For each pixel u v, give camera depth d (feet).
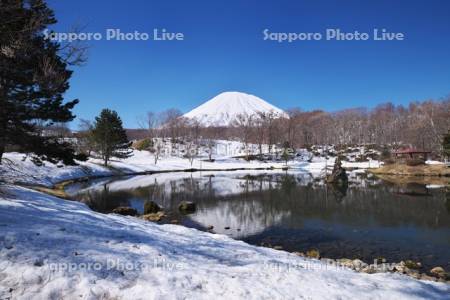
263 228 64.34
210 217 74.74
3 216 30.35
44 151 57.06
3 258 21.56
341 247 51.62
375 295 22.07
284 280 23.41
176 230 44.70
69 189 117.29
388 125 359.46
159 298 18.76
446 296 23.63
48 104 52.90
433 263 44.16
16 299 18.16
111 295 19.07
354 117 406.41
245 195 110.22
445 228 63.98
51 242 25.25
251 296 20.08
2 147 45.85
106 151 191.11
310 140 372.99
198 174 201.57
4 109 36.14
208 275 22.71
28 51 34.68
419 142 274.77
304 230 62.75
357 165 256.73
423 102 393.70
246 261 28.63
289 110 481.05
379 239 56.29
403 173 185.68
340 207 87.20
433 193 110.73
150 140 310.86
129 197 104.27
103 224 36.52
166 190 122.52
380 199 99.60
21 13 31.40
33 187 78.48
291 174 201.26
